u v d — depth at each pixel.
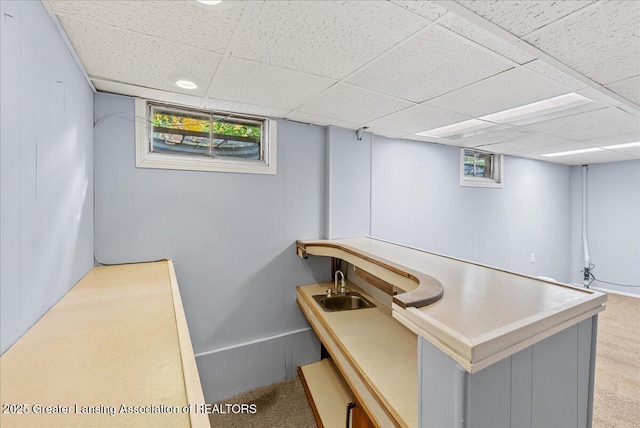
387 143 3.10
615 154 3.95
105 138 1.92
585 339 1.18
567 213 5.02
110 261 1.96
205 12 1.09
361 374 1.37
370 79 1.67
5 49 0.81
